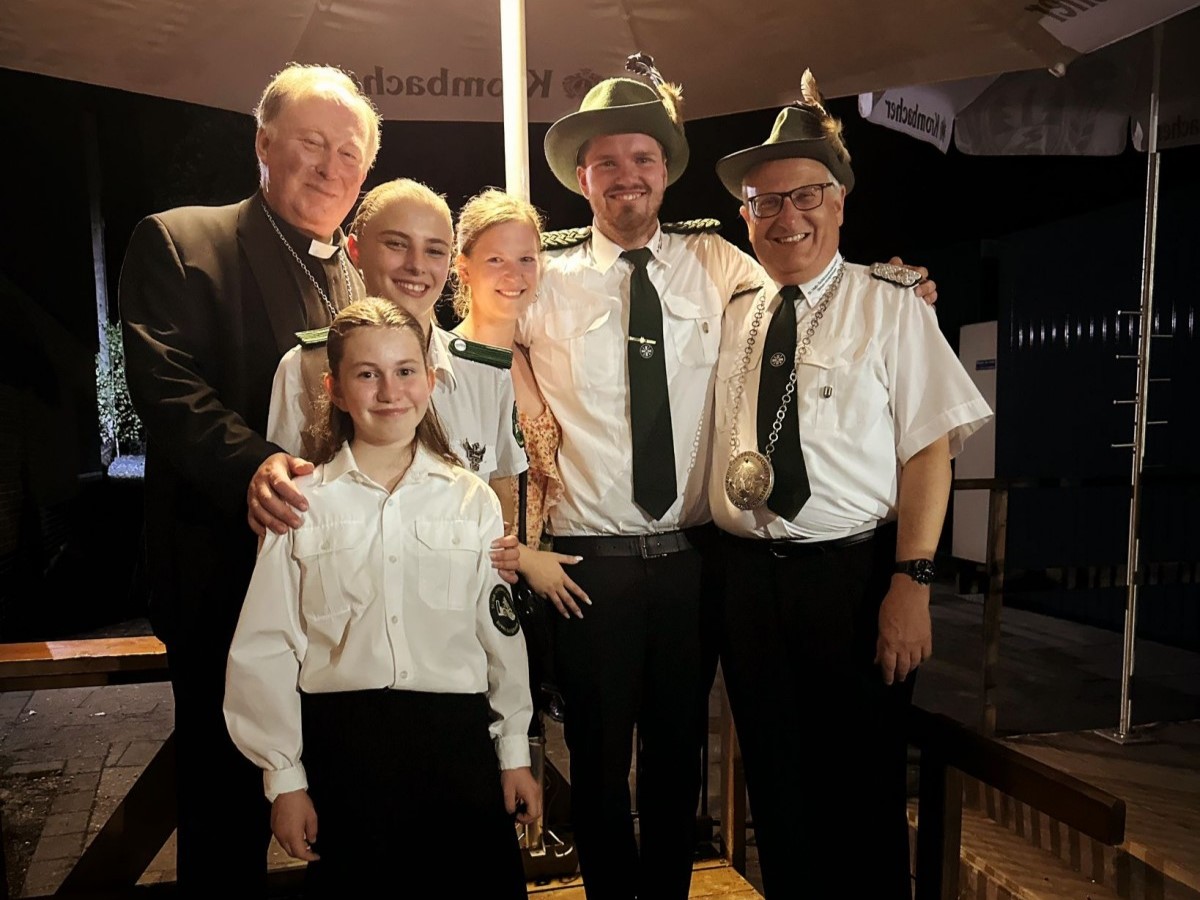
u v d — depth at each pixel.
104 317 16.94
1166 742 4.06
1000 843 3.31
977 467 8.20
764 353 1.95
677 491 1.99
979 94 4.14
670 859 2.03
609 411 1.97
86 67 2.50
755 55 2.80
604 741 1.95
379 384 1.50
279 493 1.49
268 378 1.79
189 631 1.77
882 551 1.93
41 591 8.40
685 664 2.00
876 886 1.89
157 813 2.52
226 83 2.67
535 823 2.52
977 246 8.95
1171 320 6.03
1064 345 7.05
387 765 1.50
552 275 2.05
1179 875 2.79
